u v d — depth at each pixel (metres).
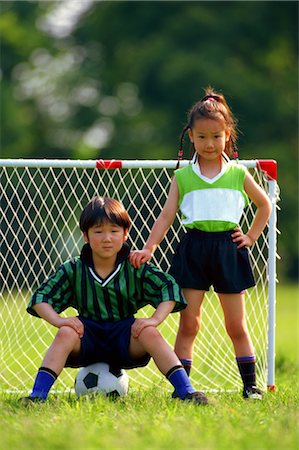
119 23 90.44
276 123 85.75
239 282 17.08
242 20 88.06
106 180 44.50
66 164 18.98
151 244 16.98
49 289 16.55
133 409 14.45
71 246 44.53
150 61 85.19
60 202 45.16
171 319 24.23
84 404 14.98
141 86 86.69
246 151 83.62
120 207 16.48
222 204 17.03
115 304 16.47
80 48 92.38
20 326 26.72
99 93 90.06
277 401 15.99
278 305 54.84
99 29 91.06
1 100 82.31
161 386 18.50
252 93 83.56
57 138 88.62
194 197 17.11
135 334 16.06
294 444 12.00
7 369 21.98
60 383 20.45
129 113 88.62
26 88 89.19
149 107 86.25
